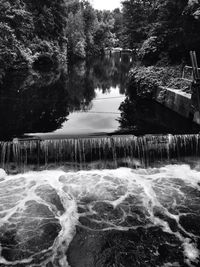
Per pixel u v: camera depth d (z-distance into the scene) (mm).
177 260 6527
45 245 6898
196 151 10883
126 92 23016
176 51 20188
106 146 10391
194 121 13680
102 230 7438
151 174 10219
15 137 11773
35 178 9820
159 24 20500
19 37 22188
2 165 10148
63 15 48844
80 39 61375
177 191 9188
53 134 12203
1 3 18016
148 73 19609
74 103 18547
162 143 10625
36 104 17703
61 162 10305
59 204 8469
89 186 9383
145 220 7836
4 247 6812
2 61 22125
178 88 16844
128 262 6457
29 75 30047
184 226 7617
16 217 7840
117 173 10211
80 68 41656
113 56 74625
